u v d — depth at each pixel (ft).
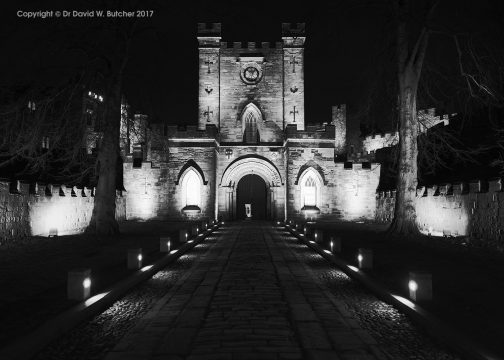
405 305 28.50
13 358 19.47
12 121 76.43
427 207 90.79
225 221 137.18
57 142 80.43
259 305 31.35
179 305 31.32
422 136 97.19
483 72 70.59
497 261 48.62
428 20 71.72
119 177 132.26
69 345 22.84
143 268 43.57
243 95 146.72
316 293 35.24
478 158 88.69
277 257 56.80
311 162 133.18
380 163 134.00
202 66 146.61
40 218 78.89
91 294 31.42
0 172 91.86
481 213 69.21
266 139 145.48
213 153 132.57
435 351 21.83
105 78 78.48
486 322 24.53
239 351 21.84
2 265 46.26
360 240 73.15
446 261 48.78
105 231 78.02
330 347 22.31
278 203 139.13
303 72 146.61
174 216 131.85
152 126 142.51
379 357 20.98
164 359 20.72
